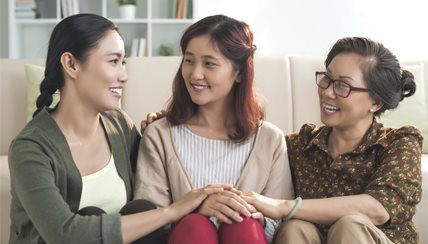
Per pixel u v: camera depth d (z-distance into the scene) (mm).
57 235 1491
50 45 1686
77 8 4586
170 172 1855
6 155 2939
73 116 1692
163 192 1848
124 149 1852
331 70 1751
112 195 1756
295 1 4703
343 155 1792
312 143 1851
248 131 1873
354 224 1521
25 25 4727
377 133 1789
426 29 4656
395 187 1650
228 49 1775
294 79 2996
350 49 1746
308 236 1562
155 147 1893
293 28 4723
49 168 1567
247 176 1846
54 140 1629
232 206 1594
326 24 4719
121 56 1693
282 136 1916
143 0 4766
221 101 1885
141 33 4730
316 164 1860
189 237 1504
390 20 4680
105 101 1671
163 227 1671
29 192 1520
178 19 4551
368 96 1738
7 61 3076
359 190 1776
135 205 1637
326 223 1649
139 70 2943
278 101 2947
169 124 1925
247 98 1867
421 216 2461
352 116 1749
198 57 1780
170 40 4762
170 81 2938
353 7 4695
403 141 1729
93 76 1646
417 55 4684
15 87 3025
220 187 1650
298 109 2967
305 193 1858
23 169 1534
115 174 1793
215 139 1895
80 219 1516
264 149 1885
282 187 1866
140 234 1546
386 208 1639
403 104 2945
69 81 1678
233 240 1552
